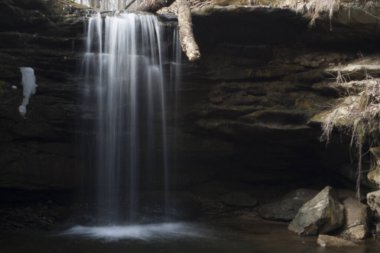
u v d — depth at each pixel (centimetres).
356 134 687
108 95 793
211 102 818
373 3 729
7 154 757
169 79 806
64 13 784
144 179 845
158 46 801
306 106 784
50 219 771
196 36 789
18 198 793
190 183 879
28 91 753
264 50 795
